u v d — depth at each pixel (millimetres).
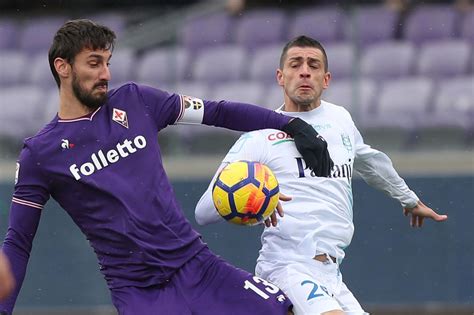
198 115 22734
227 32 45531
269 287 22531
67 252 41219
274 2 49719
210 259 22344
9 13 53250
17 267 21719
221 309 21922
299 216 24094
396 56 43094
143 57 44406
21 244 21797
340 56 42562
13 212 21812
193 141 41375
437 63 43281
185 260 22000
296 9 47188
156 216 21688
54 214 41281
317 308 22938
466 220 39312
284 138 24500
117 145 21750
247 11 47656
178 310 21641
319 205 24156
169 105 22531
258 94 43719
